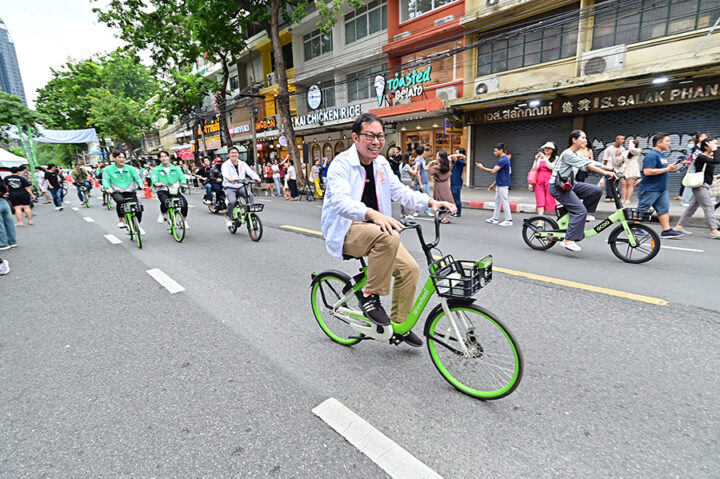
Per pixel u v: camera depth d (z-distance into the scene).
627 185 9.74
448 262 2.38
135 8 18.86
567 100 12.32
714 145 6.11
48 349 3.23
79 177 15.07
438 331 2.56
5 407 2.46
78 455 2.02
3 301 4.47
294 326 3.54
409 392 2.48
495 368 2.33
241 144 30.00
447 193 8.68
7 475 1.89
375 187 2.71
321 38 21.61
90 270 5.65
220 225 9.41
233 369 2.81
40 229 9.80
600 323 3.33
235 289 4.59
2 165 16.14
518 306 3.75
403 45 16.52
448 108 14.73
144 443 2.09
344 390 2.51
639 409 2.23
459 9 14.80
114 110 31.61
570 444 1.98
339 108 18.72
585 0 11.51
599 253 5.64
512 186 14.77
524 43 13.30
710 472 1.77
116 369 2.87
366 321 2.86
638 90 10.90
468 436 2.06
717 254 5.35
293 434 2.12
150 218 10.84
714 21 9.64
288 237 7.64
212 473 1.87
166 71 23.86
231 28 19.69
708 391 2.37
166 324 3.65
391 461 1.90
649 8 10.23
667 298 3.81
